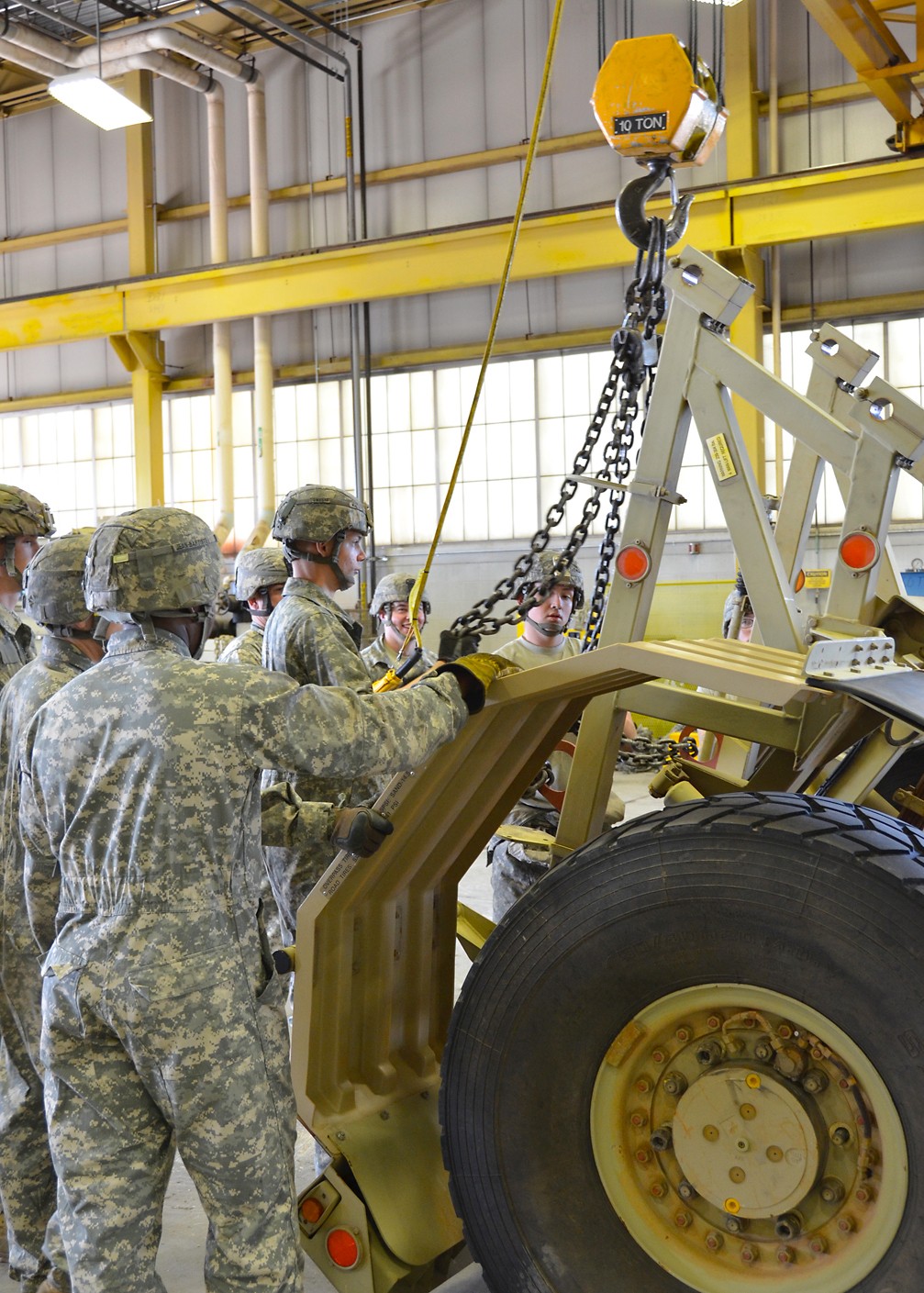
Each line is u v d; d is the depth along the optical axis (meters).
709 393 2.46
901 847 1.92
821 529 11.71
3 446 15.39
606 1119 2.09
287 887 3.10
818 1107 1.93
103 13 13.47
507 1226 2.16
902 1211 1.83
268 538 12.95
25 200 14.77
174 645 2.17
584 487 12.62
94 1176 2.02
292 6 12.33
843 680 1.97
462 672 2.25
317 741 2.05
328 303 11.98
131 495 14.72
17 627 3.54
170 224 13.99
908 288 11.09
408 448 13.37
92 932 2.04
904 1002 1.81
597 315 12.35
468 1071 2.18
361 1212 2.36
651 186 2.60
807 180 10.02
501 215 12.48
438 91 12.70
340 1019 2.48
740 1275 1.98
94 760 2.07
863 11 8.95
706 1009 2.02
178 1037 1.97
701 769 3.17
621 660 2.09
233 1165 1.99
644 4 11.75
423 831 2.46
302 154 13.30
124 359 13.41
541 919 2.12
